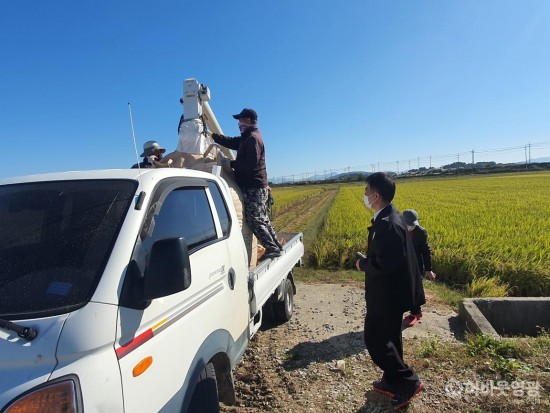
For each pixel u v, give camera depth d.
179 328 2.41
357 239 12.59
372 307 3.73
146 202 2.44
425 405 3.83
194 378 2.52
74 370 1.68
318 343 5.50
